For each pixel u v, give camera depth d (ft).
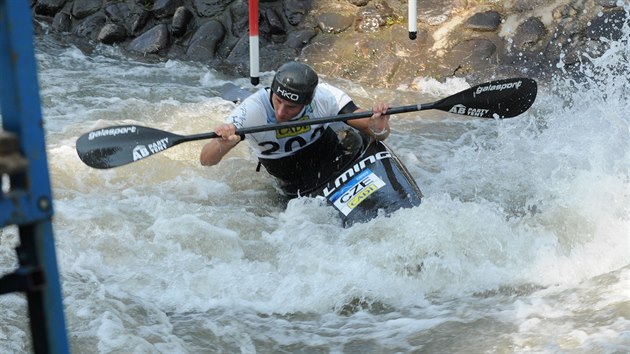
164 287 22.40
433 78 38.65
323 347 19.75
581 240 23.70
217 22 42.83
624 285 21.13
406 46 39.93
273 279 22.70
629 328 18.86
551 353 18.26
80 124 33.83
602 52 37.50
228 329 20.51
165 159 30.99
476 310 20.90
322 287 22.16
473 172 29.68
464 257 22.95
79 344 19.35
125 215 26.20
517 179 28.68
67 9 45.65
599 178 26.45
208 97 37.52
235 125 25.08
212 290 22.38
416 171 29.99
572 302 20.70
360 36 40.86
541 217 24.88
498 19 39.70
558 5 39.32
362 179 26.03
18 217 10.95
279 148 26.40
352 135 27.27
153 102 36.68
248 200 28.04
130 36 43.93
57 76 39.65
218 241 24.43
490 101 26.14
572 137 31.14
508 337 19.33
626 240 23.54
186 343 19.84
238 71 40.70
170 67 41.32
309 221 25.26
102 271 23.11
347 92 37.88
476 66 38.65
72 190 28.27
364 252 23.21
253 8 33.78
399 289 22.09
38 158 11.13
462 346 19.21
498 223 23.95
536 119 33.81
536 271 22.49
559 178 27.55
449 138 33.27
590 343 18.42
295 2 42.42
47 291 11.43
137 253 24.02
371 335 20.17
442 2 41.11
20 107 10.93
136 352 19.16
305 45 41.16
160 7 43.80
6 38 10.82
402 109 25.57
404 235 23.54
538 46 38.55
